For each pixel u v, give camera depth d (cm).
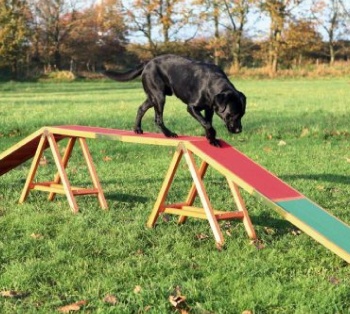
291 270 397
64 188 545
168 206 493
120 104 1708
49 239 455
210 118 502
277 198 423
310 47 5016
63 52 5634
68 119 1228
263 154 852
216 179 679
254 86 3006
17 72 4588
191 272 388
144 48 5234
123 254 423
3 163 587
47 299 352
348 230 406
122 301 348
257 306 341
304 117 1246
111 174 712
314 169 741
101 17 5319
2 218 512
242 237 461
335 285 371
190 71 486
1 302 347
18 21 4516
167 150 873
